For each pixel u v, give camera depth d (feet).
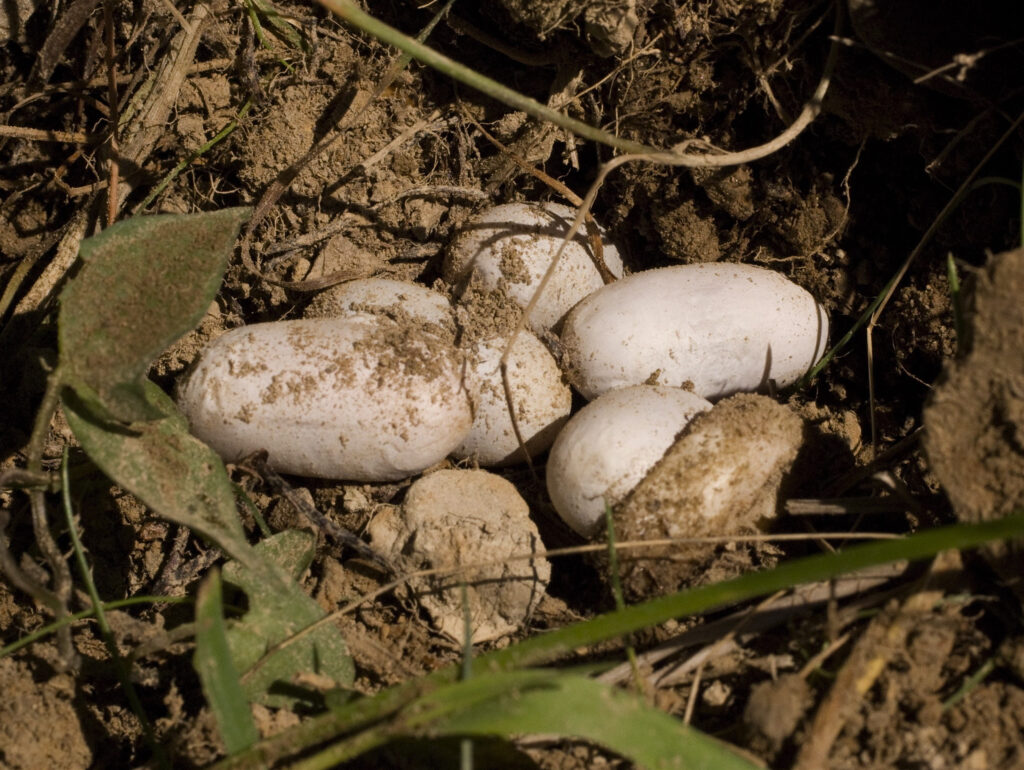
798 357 0.65
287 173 0.68
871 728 0.56
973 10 0.61
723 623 0.59
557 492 0.62
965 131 0.62
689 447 0.60
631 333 0.64
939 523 0.61
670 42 0.66
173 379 0.68
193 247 0.61
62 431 0.66
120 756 0.61
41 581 0.61
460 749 0.56
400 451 0.62
